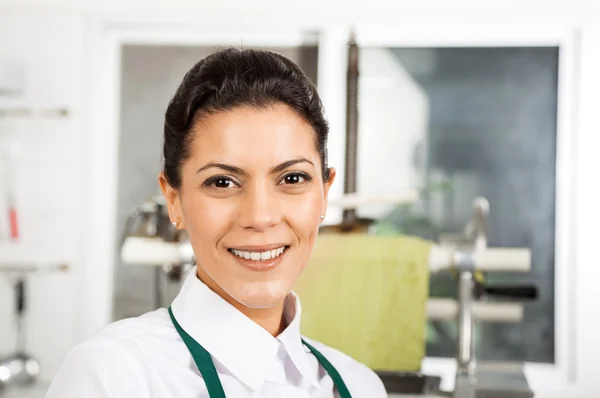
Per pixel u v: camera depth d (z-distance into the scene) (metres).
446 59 2.50
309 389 0.84
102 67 2.61
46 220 2.61
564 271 2.44
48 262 2.60
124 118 2.62
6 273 2.60
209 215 0.74
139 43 2.61
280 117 0.74
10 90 2.51
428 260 1.30
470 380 1.25
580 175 2.44
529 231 2.46
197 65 0.77
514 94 2.48
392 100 2.52
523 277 2.46
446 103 2.50
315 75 2.57
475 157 2.48
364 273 1.32
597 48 2.43
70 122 2.59
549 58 2.47
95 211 2.61
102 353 0.72
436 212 2.48
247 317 0.79
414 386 1.26
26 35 2.59
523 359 2.45
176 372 0.75
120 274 2.60
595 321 2.42
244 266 0.74
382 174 2.51
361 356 1.31
